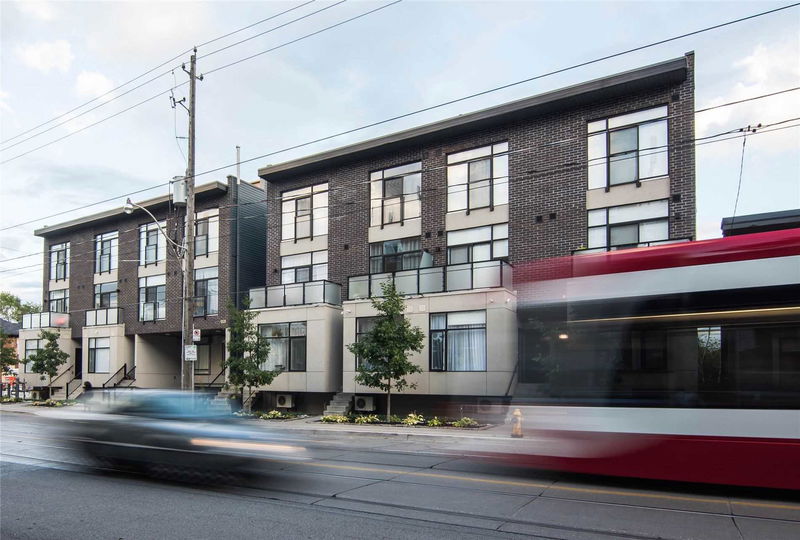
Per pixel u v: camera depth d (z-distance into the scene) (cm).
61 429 1056
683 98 1753
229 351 2236
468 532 615
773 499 770
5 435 1541
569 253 1900
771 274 767
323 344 2253
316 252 2539
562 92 1920
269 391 2373
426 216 2227
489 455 1170
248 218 2767
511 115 2038
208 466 882
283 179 2658
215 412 984
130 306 3222
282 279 2630
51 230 3666
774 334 753
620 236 1831
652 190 1784
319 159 2477
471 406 1909
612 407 844
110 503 748
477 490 830
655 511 705
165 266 3088
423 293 2042
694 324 805
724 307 789
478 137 2136
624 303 861
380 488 842
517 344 1911
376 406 2127
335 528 629
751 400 752
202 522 653
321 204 2548
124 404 985
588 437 859
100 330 3262
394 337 1841
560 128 1964
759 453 737
